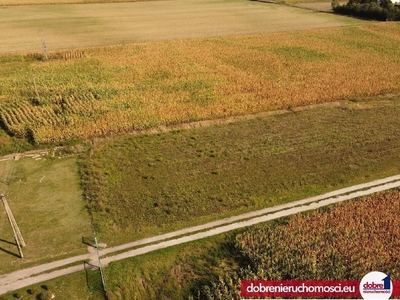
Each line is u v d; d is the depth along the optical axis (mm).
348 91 42125
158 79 45469
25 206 24688
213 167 28922
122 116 35562
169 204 24938
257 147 31672
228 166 29047
